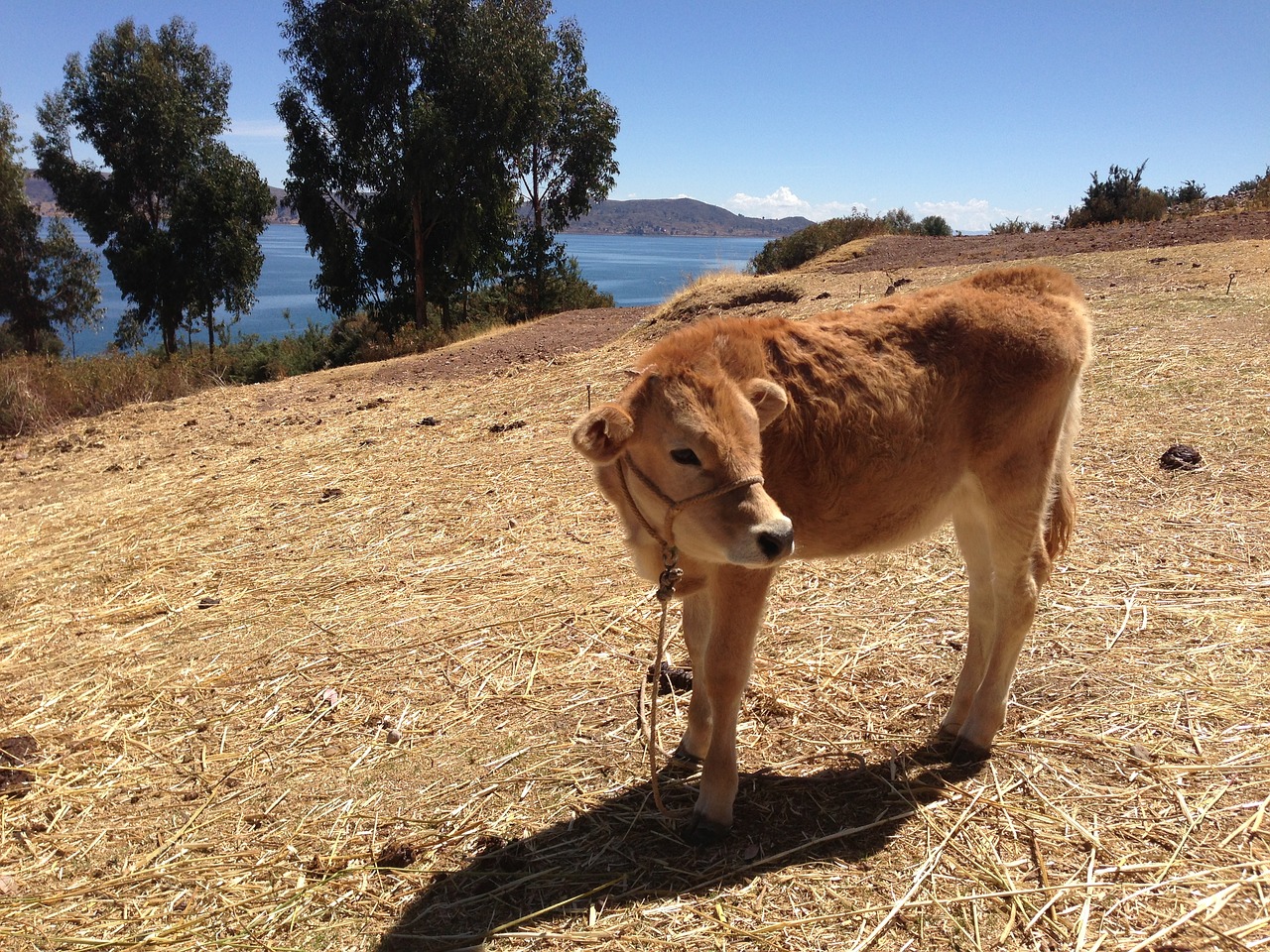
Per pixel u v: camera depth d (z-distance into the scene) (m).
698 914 1.49
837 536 1.77
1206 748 1.71
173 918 1.62
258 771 2.00
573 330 8.90
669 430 1.51
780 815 1.70
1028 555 1.79
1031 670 2.01
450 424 4.65
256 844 1.78
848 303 5.58
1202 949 1.34
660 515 1.58
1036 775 1.71
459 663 2.31
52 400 7.00
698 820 1.66
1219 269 5.35
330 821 1.81
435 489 3.60
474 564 2.86
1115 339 4.04
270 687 2.31
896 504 1.77
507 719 2.07
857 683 2.06
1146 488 2.71
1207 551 2.35
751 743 1.91
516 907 1.55
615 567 2.73
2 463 5.25
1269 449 2.80
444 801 1.83
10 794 2.00
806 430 1.67
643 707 2.07
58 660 2.58
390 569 2.90
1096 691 1.90
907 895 1.48
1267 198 10.45
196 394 7.60
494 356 7.45
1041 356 1.77
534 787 1.84
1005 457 1.79
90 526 3.73
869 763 1.82
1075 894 1.45
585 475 3.52
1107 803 1.62
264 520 3.53
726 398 1.51
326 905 1.61
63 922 1.63
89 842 1.84
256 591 2.87
